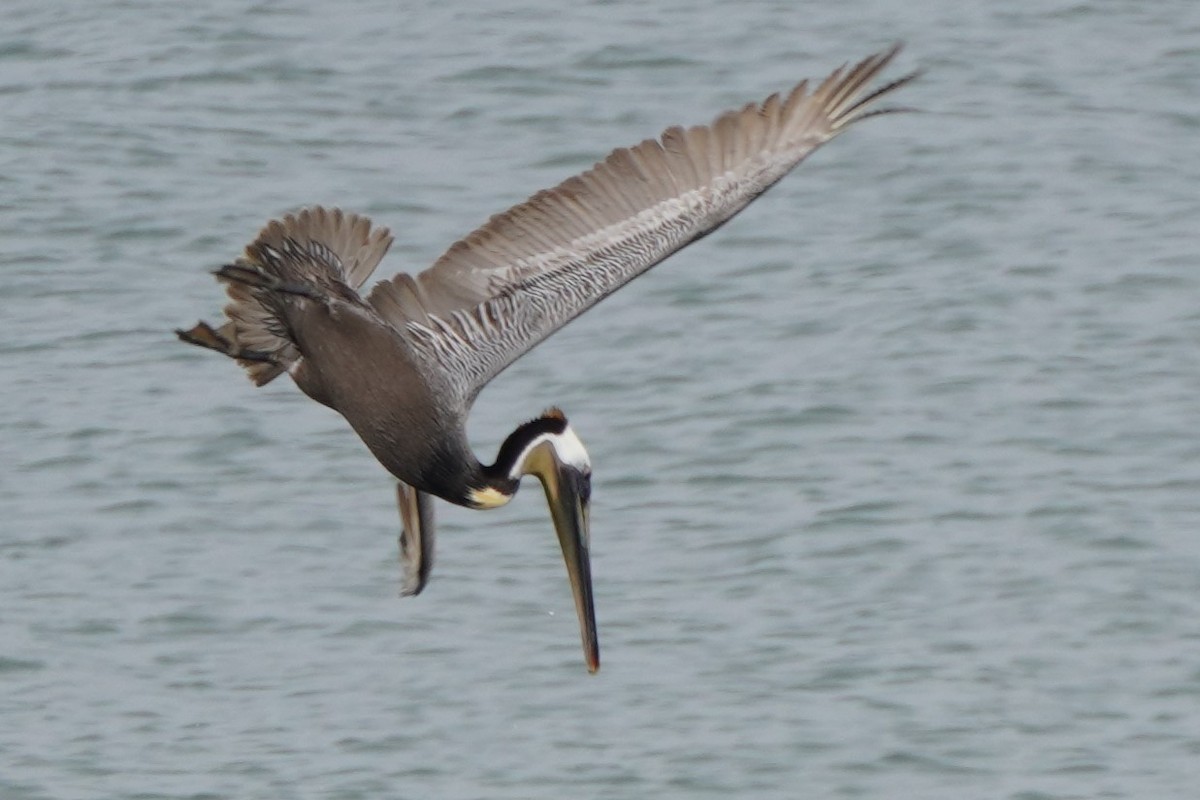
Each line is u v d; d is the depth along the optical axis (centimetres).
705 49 2523
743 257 2027
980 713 1330
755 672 1378
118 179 2158
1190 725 1324
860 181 2194
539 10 2667
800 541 1529
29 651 1420
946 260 2006
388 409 869
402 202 2103
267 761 1294
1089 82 2448
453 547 1539
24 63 2498
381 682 1377
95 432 1689
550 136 2278
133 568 1515
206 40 2555
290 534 1555
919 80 2450
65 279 1955
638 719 1336
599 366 1809
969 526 1544
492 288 900
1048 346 1822
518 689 1369
